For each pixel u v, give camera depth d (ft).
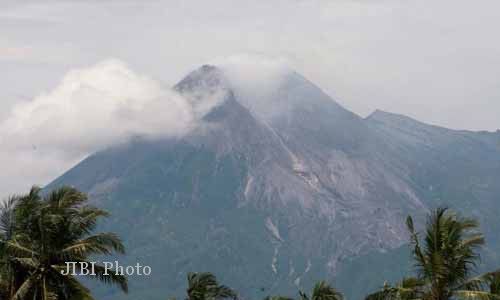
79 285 207.51
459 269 203.31
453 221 207.31
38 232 207.51
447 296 203.62
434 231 206.39
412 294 205.67
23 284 199.00
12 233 207.82
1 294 204.74
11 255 201.57
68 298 206.90
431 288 204.95
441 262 201.16
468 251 204.85
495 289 201.67
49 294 198.59
